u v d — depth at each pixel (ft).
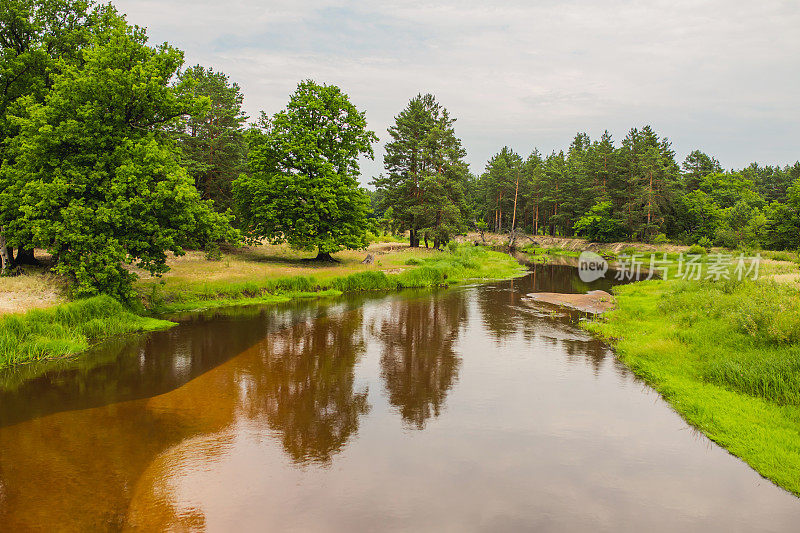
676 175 285.43
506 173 300.40
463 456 26.94
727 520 20.79
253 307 73.36
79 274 54.85
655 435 29.66
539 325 63.87
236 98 154.20
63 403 34.04
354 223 125.18
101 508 21.47
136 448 27.40
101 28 70.54
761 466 24.99
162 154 59.41
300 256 132.26
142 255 59.26
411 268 119.65
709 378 36.78
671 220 233.55
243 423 31.22
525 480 24.34
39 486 23.13
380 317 68.18
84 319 52.26
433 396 36.68
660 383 38.19
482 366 44.70
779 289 53.06
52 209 56.03
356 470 25.27
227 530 19.92
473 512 21.44
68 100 58.13
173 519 20.68
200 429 30.17
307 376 41.16
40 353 44.32
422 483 23.99
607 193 255.70
